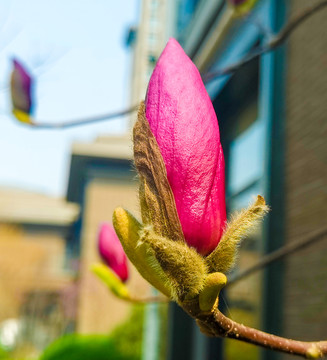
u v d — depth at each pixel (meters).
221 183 1.08
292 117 4.48
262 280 4.46
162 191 1.03
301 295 4.05
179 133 1.05
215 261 1.04
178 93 1.06
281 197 4.50
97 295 18.11
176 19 8.13
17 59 2.93
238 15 3.20
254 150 5.66
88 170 19.53
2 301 25.61
